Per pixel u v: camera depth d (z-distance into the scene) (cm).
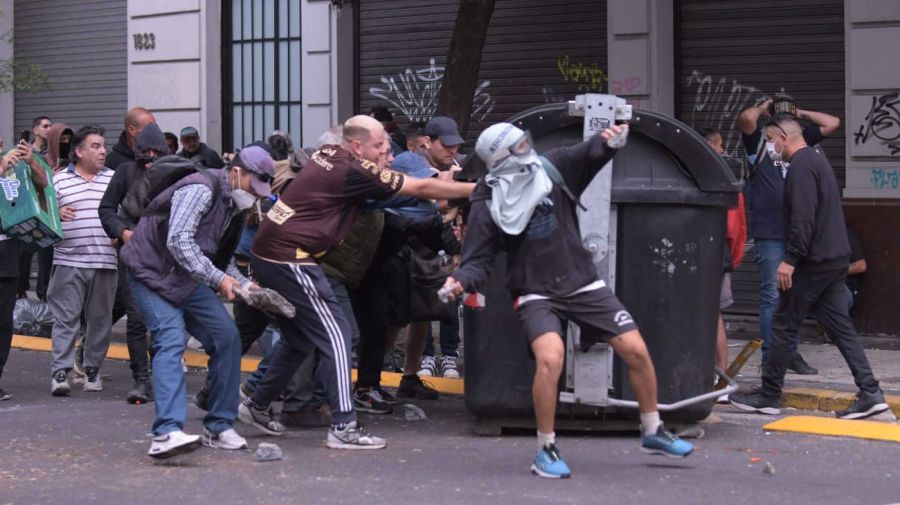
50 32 1773
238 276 726
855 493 622
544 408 640
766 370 843
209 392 733
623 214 732
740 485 636
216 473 666
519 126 729
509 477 650
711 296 741
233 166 711
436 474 659
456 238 821
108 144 1727
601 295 639
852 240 1116
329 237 713
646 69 1252
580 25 1313
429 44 1434
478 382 753
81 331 1034
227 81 1630
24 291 1374
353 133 714
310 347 738
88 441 766
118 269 959
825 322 831
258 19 1594
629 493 614
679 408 727
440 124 838
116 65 1714
